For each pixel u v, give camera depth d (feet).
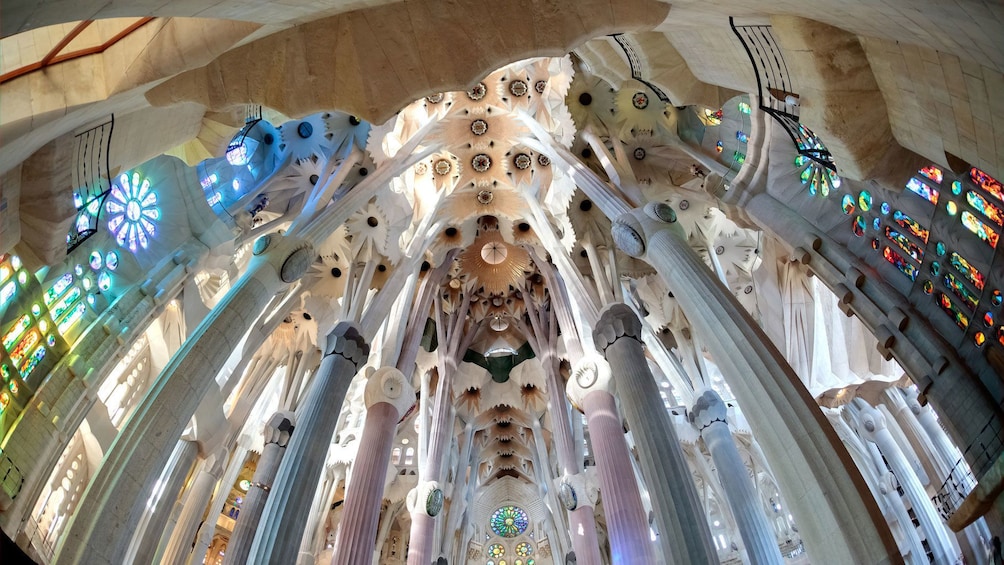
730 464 54.75
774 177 45.60
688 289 35.91
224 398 60.13
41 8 10.62
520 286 92.43
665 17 26.50
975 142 21.81
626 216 45.42
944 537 53.26
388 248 68.23
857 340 59.52
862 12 18.65
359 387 85.15
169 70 19.57
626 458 50.72
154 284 47.26
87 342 40.50
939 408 33.01
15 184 28.76
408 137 74.69
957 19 15.03
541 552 106.83
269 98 26.08
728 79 34.22
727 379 30.73
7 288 33.27
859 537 22.03
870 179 29.53
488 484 114.52
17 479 33.78
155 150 34.53
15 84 16.37
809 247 42.01
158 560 56.34
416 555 65.00
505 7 26.22
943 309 33.24
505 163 79.25
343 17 25.36
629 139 66.18
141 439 29.84
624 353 47.26
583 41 27.17
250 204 68.13
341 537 46.83
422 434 79.61
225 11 16.22
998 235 27.73
